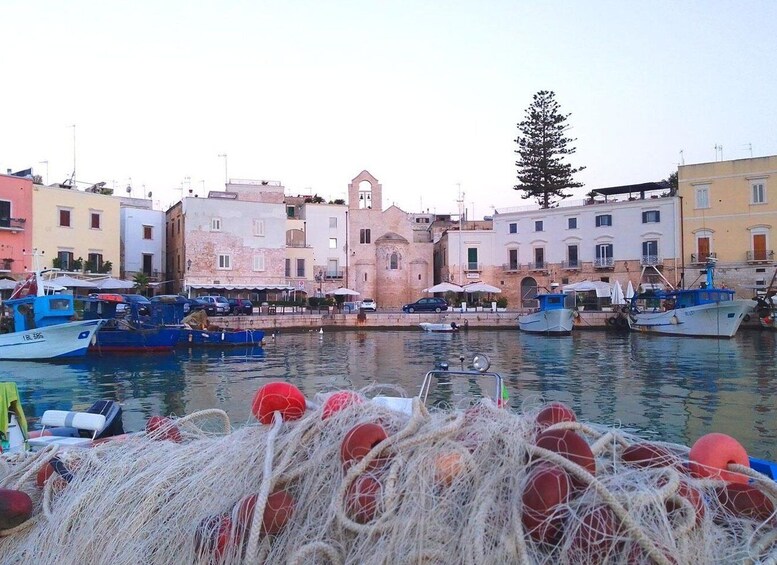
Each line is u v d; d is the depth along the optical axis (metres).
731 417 13.48
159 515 2.86
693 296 40.03
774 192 50.47
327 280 61.94
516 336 41.72
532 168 69.69
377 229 64.62
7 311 27.83
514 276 61.97
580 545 2.06
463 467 2.45
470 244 63.03
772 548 2.31
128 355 27.38
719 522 2.47
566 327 42.28
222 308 46.19
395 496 2.35
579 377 20.53
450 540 2.21
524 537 2.15
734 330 36.84
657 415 13.83
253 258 54.72
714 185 52.81
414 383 19.17
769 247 50.59
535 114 69.69
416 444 2.54
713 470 2.69
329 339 39.00
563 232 59.56
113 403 6.83
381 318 48.50
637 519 2.12
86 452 3.73
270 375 21.17
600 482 2.22
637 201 55.81
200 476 2.97
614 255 56.91
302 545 2.39
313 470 2.68
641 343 34.88
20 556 3.03
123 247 55.56
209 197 54.97
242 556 2.46
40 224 43.94
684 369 22.50
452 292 61.22
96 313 29.16
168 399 16.17
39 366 23.42
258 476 2.79
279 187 62.44
